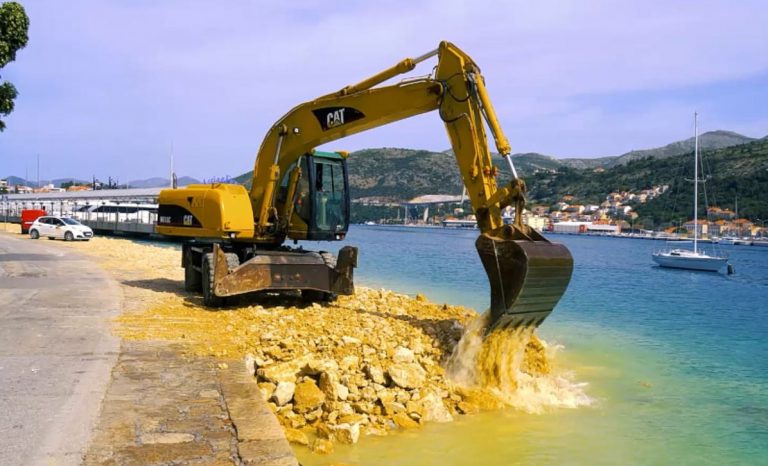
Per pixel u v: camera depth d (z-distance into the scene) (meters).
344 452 7.03
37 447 5.00
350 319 11.75
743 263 61.22
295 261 12.97
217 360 8.18
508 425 8.27
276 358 8.85
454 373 9.62
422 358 9.73
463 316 14.09
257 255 13.00
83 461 4.77
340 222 14.35
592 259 60.50
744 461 7.46
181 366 7.78
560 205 176.12
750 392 10.47
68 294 14.71
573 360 12.98
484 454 7.28
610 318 19.41
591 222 150.62
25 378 7.03
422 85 10.90
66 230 43.88
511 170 9.75
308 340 9.89
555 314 20.31
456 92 10.45
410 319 12.44
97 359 8.02
